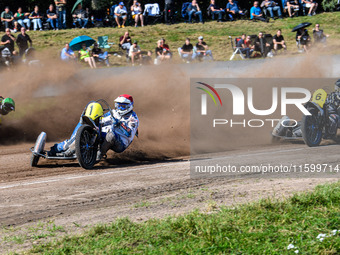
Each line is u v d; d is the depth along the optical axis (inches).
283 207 478.6
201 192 607.5
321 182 622.2
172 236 413.7
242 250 374.9
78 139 802.8
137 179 716.0
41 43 2524.6
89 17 3134.8
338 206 475.5
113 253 385.1
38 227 477.7
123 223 454.6
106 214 518.0
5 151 1083.9
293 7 3277.6
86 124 839.7
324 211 459.2
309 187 589.9
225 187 629.9
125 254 382.3
